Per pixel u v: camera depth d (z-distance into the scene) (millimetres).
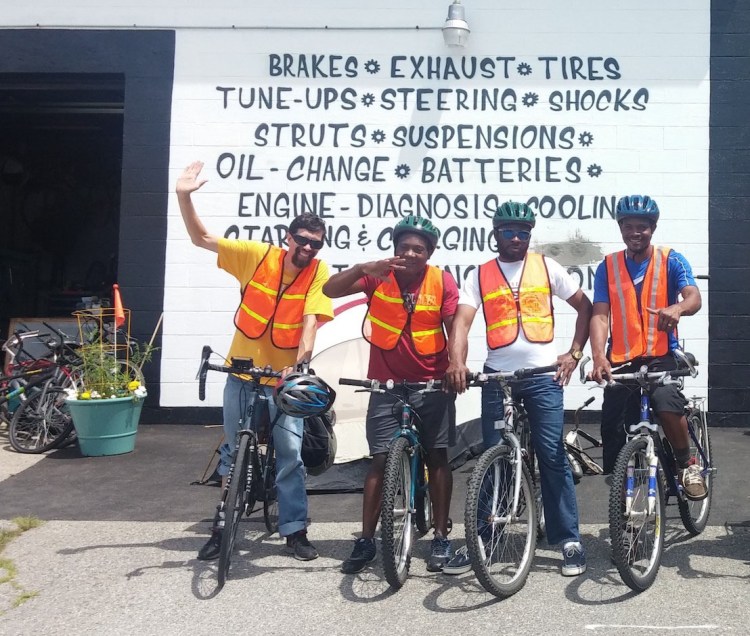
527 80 8125
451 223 8102
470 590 3855
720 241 7984
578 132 8094
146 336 8102
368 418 4168
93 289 14297
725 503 5305
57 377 7262
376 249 8117
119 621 3541
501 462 3842
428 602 3721
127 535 4715
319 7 8227
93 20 8320
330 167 8156
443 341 4184
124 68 8289
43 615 3602
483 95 8141
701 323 7957
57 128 13352
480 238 8078
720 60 8055
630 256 4297
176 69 8250
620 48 8102
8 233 14289
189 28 8258
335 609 3652
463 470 6281
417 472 4270
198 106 8219
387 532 3709
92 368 6988
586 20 8117
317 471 4508
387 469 3777
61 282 14805
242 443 3980
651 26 8094
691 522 4570
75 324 8836
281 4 8234
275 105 8203
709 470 4621
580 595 3777
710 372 7938
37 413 7047
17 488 5793
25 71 8367
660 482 3967
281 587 3910
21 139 14102
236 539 4641
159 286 8125
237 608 3670
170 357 8086
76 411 6719
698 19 8070
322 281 4391
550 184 8086
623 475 3697
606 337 4098
